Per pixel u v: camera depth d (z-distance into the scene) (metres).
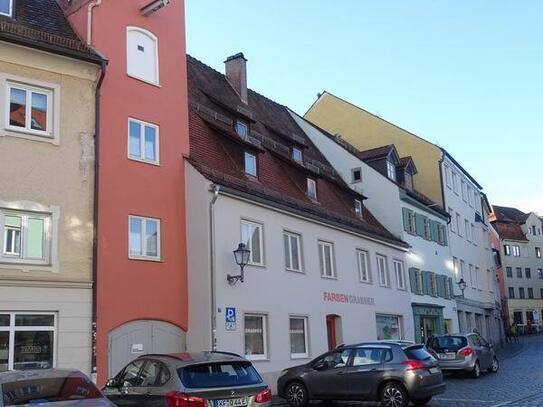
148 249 16.98
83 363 14.52
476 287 43.66
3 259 13.79
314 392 15.71
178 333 17.25
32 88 14.91
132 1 17.97
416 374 14.56
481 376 23.36
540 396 15.99
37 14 16.36
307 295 21.89
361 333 25.09
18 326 13.74
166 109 18.28
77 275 14.80
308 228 22.83
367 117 39.81
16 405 7.55
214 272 17.42
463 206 43.22
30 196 14.38
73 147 15.32
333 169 32.09
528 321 80.62
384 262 28.91
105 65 15.98
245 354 18.36
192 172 18.19
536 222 90.25
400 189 31.34
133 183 16.81
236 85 27.62
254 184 20.86
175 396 9.17
